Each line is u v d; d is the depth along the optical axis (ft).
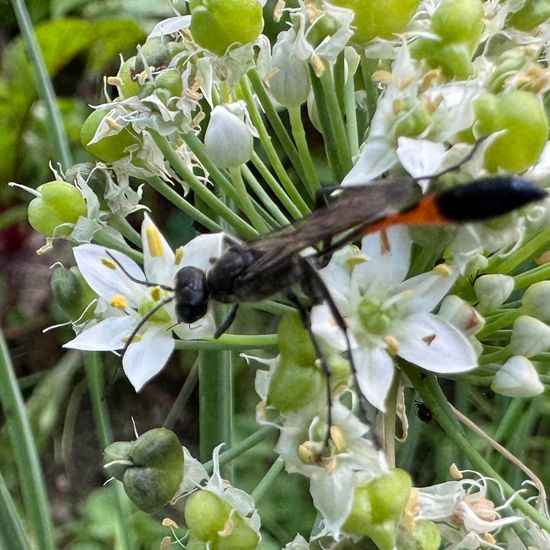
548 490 0.30
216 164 0.17
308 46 0.16
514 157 0.15
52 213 0.18
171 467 0.16
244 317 0.33
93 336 0.16
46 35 0.33
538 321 0.15
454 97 0.15
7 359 0.19
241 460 0.33
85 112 0.36
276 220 0.17
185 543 0.21
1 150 0.34
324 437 0.15
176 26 0.18
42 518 0.19
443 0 0.16
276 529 0.32
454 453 0.28
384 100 0.15
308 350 0.15
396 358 0.16
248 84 0.17
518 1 0.17
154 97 0.17
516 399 0.21
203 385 0.19
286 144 0.17
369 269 0.15
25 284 0.36
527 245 0.16
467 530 0.16
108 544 0.32
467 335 0.15
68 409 0.36
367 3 0.16
